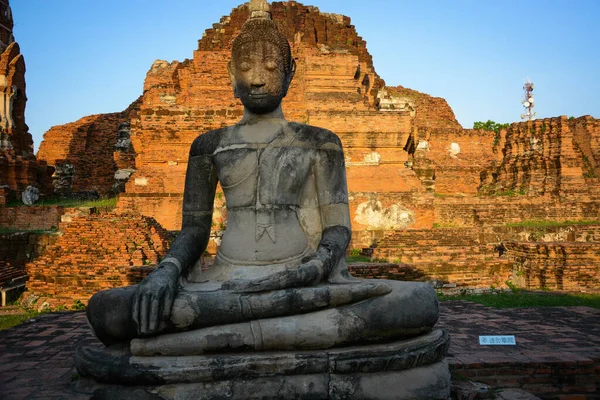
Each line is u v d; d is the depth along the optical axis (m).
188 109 17.77
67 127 29.39
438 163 30.23
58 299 11.30
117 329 4.85
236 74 6.01
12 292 11.74
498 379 6.25
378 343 4.95
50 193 21.44
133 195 16.81
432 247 13.48
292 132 5.81
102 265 11.48
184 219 5.94
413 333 5.07
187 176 6.04
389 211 17.11
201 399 4.48
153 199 16.80
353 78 21.61
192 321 4.69
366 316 4.84
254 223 5.57
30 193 18.72
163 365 4.51
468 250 13.41
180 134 17.64
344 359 4.65
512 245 14.41
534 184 24.14
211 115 17.78
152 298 4.60
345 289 4.89
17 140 19.91
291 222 5.61
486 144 30.92
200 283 5.34
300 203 5.77
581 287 13.14
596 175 26.23
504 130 30.66
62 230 15.28
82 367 4.79
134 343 4.67
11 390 5.10
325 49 26.23
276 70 5.88
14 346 7.32
